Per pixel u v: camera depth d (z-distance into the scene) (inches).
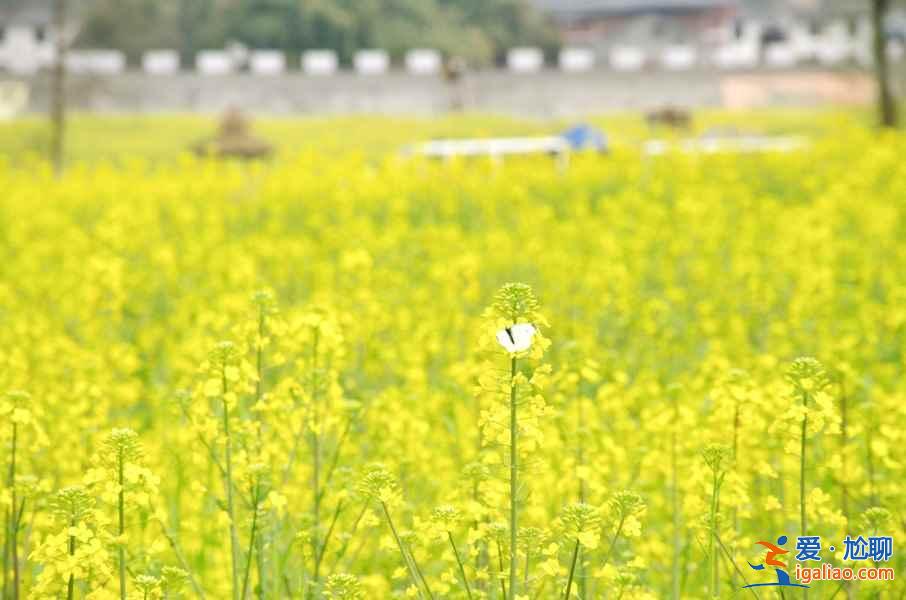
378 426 498.3
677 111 3048.7
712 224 1056.8
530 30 6023.6
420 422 472.4
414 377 568.4
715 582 369.1
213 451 396.5
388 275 853.2
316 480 416.2
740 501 375.2
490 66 5639.8
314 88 4534.9
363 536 443.2
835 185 1227.9
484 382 319.0
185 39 5315.0
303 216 1294.3
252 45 5339.6
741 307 823.7
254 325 422.3
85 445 498.3
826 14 2723.9
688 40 6870.1
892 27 3462.1
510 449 320.5
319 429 409.4
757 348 742.5
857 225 1116.5
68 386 580.1
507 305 318.0
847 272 882.8
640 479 465.7
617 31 6943.9
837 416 350.0
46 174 1477.6
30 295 856.9
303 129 3312.0
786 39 6727.4
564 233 1074.7
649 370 655.1
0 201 1327.5
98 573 333.7
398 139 3107.8
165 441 509.4
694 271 902.4
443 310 768.3
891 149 1435.8
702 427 466.6
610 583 346.9
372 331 660.7
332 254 1042.1
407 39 5447.8
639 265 932.6
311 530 392.8
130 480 329.1
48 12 5767.7
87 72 3496.6
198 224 1213.1
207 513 462.6
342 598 345.1
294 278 912.9
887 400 464.4
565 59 5649.6
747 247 972.6
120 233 855.7
